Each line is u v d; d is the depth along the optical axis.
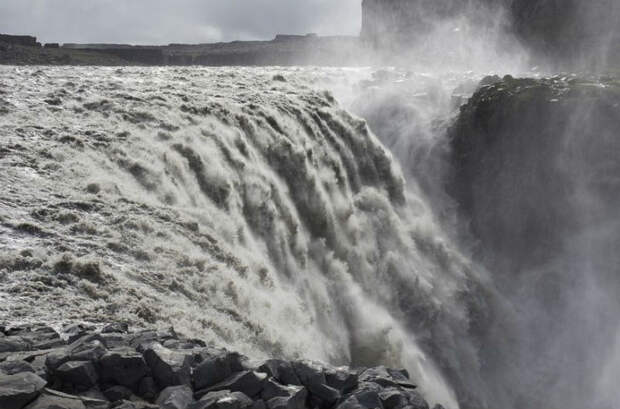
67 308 9.41
